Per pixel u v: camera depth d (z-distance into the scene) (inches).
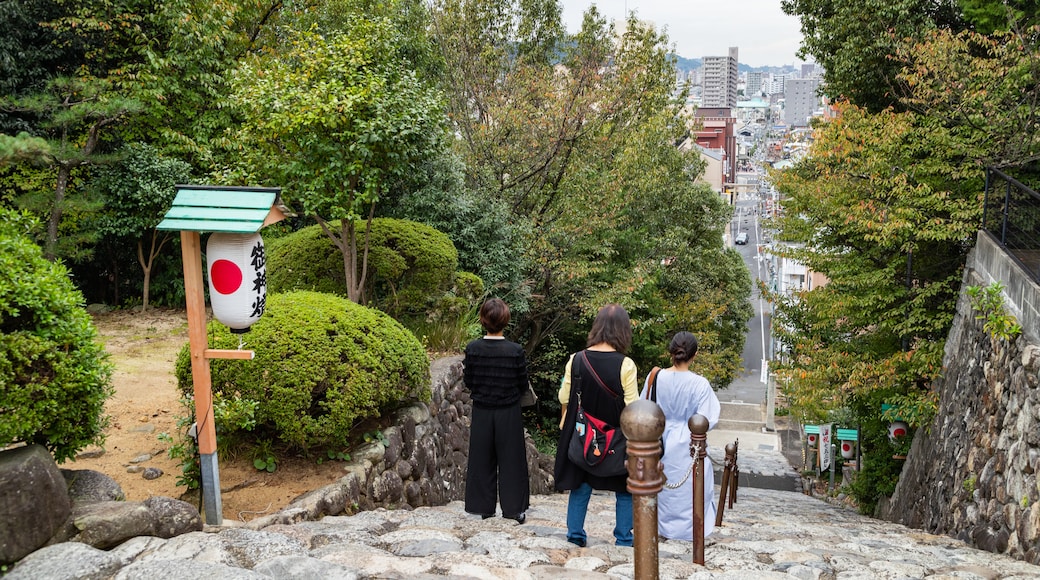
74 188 453.1
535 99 685.9
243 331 171.0
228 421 201.8
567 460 179.0
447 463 304.8
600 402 171.8
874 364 407.8
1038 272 275.1
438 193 448.8
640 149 653.3
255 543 138.5
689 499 202.4
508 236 491.8
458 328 390.6
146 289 476.1
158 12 479.2
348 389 216.4
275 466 219.5
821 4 579.5
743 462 1002.7
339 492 204.4
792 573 168.6
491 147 618.8
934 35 419.2
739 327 1004.6
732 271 979.3
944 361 390.6
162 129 480.7
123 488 197.3
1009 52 397.7
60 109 430.9
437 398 307.0
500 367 204.7
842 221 431.8
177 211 160.4
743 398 1615.4
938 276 441.1
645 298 706.2
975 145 407.5
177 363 210.1
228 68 506.9
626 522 184.2
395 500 243.1
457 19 716.7
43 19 460.1
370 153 302.7
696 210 890.1
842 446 629.9
